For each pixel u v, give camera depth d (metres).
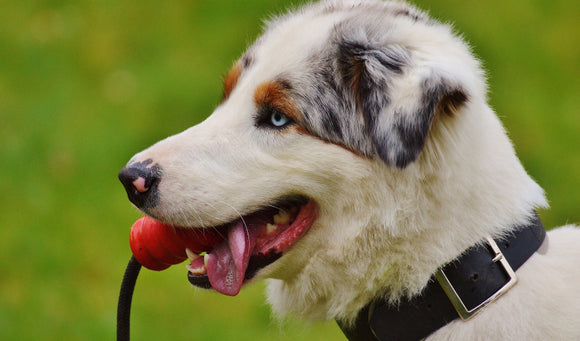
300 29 5.36
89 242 10.33
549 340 4.62
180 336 9.01
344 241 5.04
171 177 5.02
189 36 14.15
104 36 14.38
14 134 12.20
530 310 4.64
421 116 4.59
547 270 4.78
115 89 13.07
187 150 5.10
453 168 4.78
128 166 5.07
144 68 13.52
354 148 4.94
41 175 11.45
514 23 14.04
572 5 14.43
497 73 13.07
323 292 5.23
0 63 13.84
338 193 5.02
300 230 5.12
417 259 4.83
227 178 5.06
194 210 5.01
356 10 5.47
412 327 4.84
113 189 11.19
